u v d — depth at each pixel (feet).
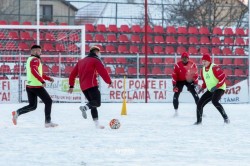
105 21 253.65
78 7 271.49
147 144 75.46
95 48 98.02
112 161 60.03
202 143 76.79
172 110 146.41
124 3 235.20
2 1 253.03
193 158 62.54
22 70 197.88
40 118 120.26
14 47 211.20
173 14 265.95
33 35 215.10
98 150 69.15
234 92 186.29
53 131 92.73
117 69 209.05
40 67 98.53
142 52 218.18
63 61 201.46
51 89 177.47
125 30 224.74
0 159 61.41
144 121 113.39
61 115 127.65
